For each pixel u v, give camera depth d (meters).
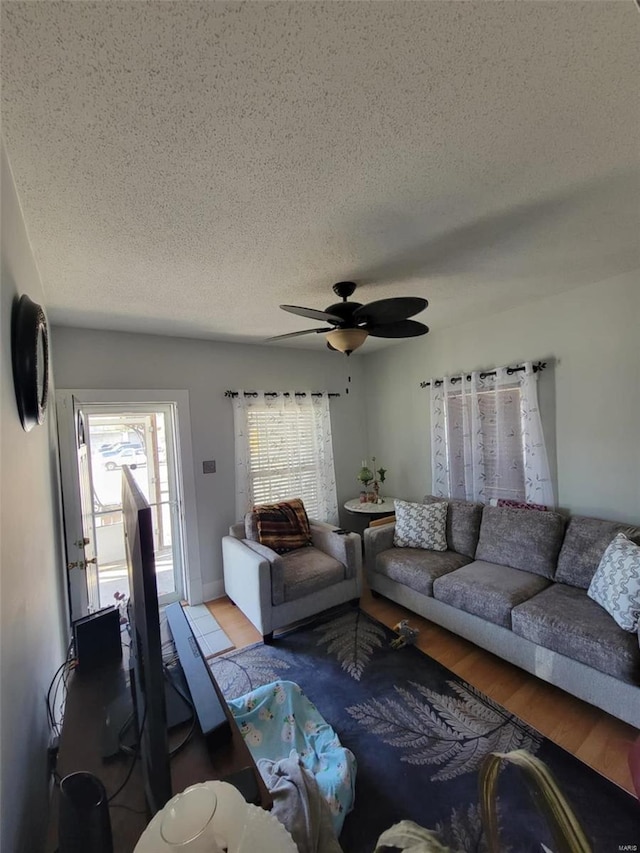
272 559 2.78
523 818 1.45
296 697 1.92
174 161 1.22
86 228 1.58
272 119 1.07
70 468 2.70
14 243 1.21
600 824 1.42
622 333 2.55
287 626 2.95
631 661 1.74
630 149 1.28
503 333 3.26
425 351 4.01
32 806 0.99
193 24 0.81
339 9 0.79
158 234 1.66
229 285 2.29
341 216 1.61
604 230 1.85
